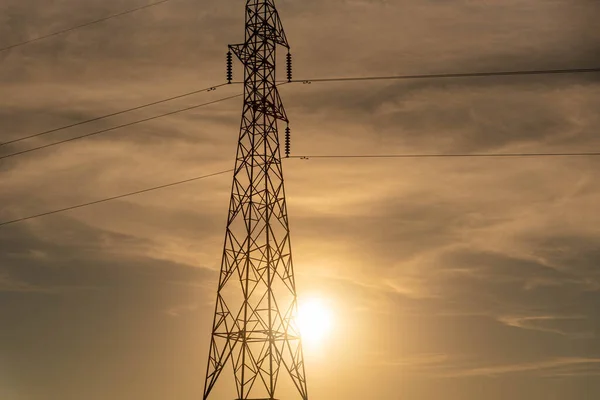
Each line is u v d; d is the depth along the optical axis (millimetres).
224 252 79750
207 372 77812
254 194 79938
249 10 84000
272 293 77625
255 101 81812
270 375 75875
